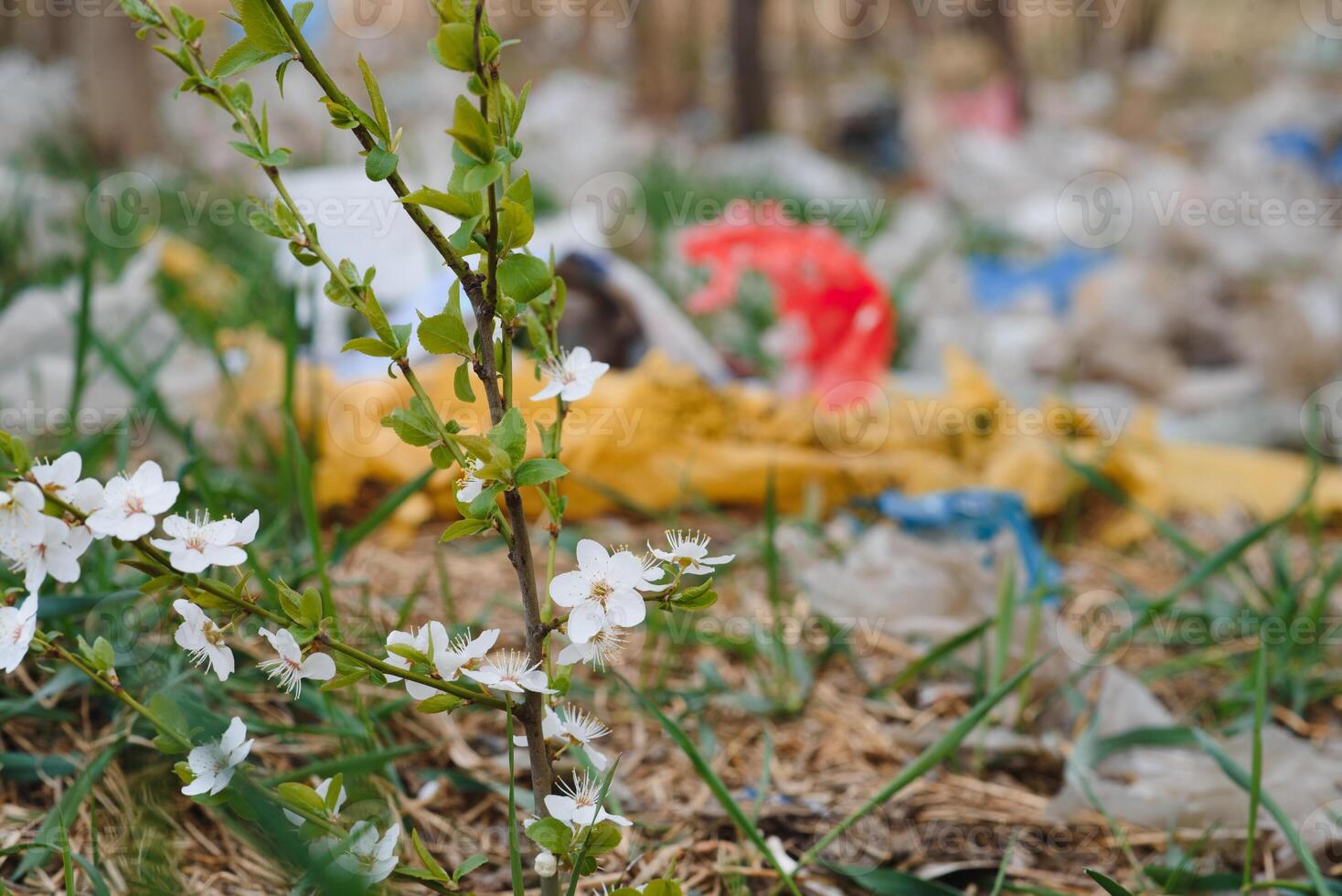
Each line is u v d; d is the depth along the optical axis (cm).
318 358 259
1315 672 194
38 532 76
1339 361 363
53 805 126
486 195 82
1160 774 154
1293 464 299
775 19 953
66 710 137
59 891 114
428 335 82
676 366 256
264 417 224
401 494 158
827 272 301
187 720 122
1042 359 388
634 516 240
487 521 83
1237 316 397
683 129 830
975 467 258
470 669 84
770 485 179
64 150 465
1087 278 418
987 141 553
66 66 538
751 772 157
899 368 383
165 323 262
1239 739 156
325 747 142
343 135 489
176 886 110
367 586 161
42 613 122
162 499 79
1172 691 192
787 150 711
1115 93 883
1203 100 872
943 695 177
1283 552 232
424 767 147
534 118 673
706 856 136
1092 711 173
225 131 491
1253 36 982
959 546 212
